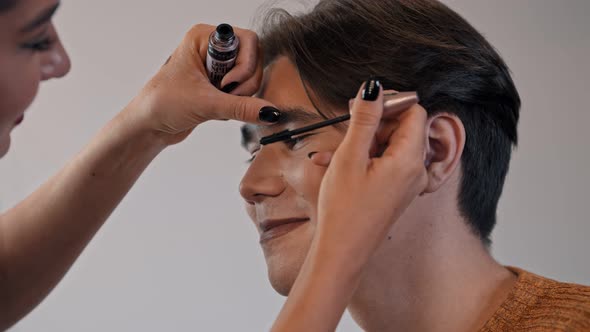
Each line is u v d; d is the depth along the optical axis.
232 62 0.97
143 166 1.11
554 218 1.81
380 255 0.91
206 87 0.97
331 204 0.77
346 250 0.76
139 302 1.78
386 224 0.77
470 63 0.94
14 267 1.11
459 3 1.86
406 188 0.78
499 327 0.89
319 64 0.94
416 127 0.79
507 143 1.00
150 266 1.79
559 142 1.82
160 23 1.86
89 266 1.77
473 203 0.96
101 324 1.77
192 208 1.81
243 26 1.87
